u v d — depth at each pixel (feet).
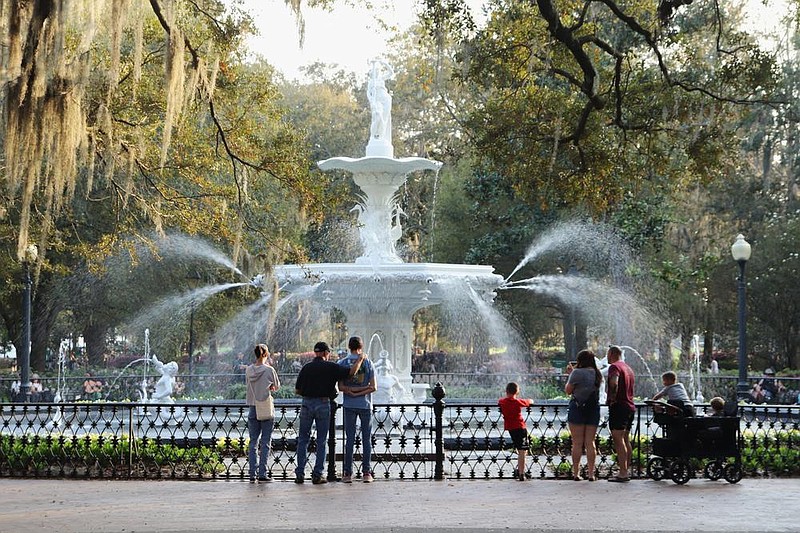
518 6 65.92
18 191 75.15
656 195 110.73
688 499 39.29
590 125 64.49
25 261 80.12
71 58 53.31
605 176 65.87
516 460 52.65
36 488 41.91
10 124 47.26
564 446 55.06
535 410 75.20
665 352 118.83
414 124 143.02
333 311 132.46
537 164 66.39
